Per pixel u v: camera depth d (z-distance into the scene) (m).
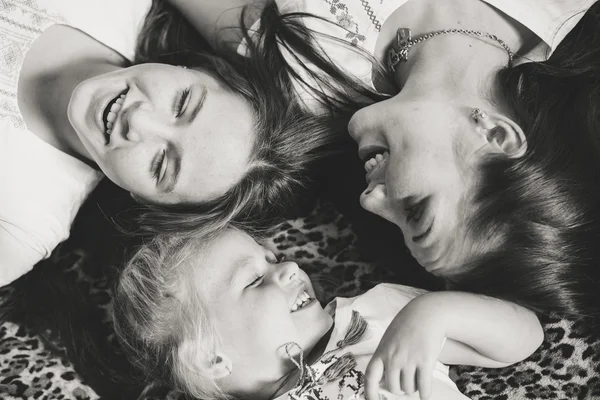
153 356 1.43
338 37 1.47
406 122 1.34
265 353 1.34
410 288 1.48
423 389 1.22
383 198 1.36
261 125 1.44
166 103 1.36
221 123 1.38
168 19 1.57
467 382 1.47
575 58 1.49
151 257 1.43
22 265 1.50
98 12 1.50
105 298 1.55
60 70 1.47
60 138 1.49
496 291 1.35
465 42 1.42
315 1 1.46
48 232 1.49
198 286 1.37
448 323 1.27
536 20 1.44
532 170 1.31
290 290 1.36
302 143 1.50
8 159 1.44
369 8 1.45
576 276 1.35
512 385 1.46
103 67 1.49
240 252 1.39
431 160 1.31
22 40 1.43
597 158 1.37
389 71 1.50
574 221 1.33
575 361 1.44
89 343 1.52
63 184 1.50
